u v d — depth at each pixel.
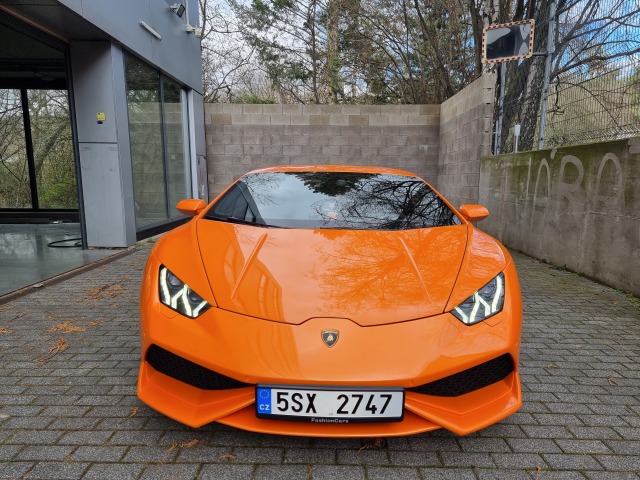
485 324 1.68
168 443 1.77
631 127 4.29
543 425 1.96
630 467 1.68
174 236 2.29
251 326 1.60
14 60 7.34
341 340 1.55
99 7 5.01
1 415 1.96
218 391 1.63
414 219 2.48
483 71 8.12
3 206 9.28
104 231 5.82
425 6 13.56
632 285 4.04
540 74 6.28
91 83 5.48
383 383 1.49
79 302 3.63
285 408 1.51
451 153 9.12
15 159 9.12
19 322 3.15
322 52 16.30
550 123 5.79
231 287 1.75
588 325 3.29
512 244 6.36
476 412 1.65
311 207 2.55
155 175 7.24
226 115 10.09
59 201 9.37
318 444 1.78
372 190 2.77
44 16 4.63
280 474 1.59
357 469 1.63
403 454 1.73
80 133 5.59
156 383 1.74
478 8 9.74
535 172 5.71
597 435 1.89
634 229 4.00
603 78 4.70
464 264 1.96
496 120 7.57
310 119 10.12
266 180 2.89
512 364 1.72
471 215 2.64
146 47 6.46
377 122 10.15
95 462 1.64
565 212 5.05
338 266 1.88
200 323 1.65
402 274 1.84
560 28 5.77
